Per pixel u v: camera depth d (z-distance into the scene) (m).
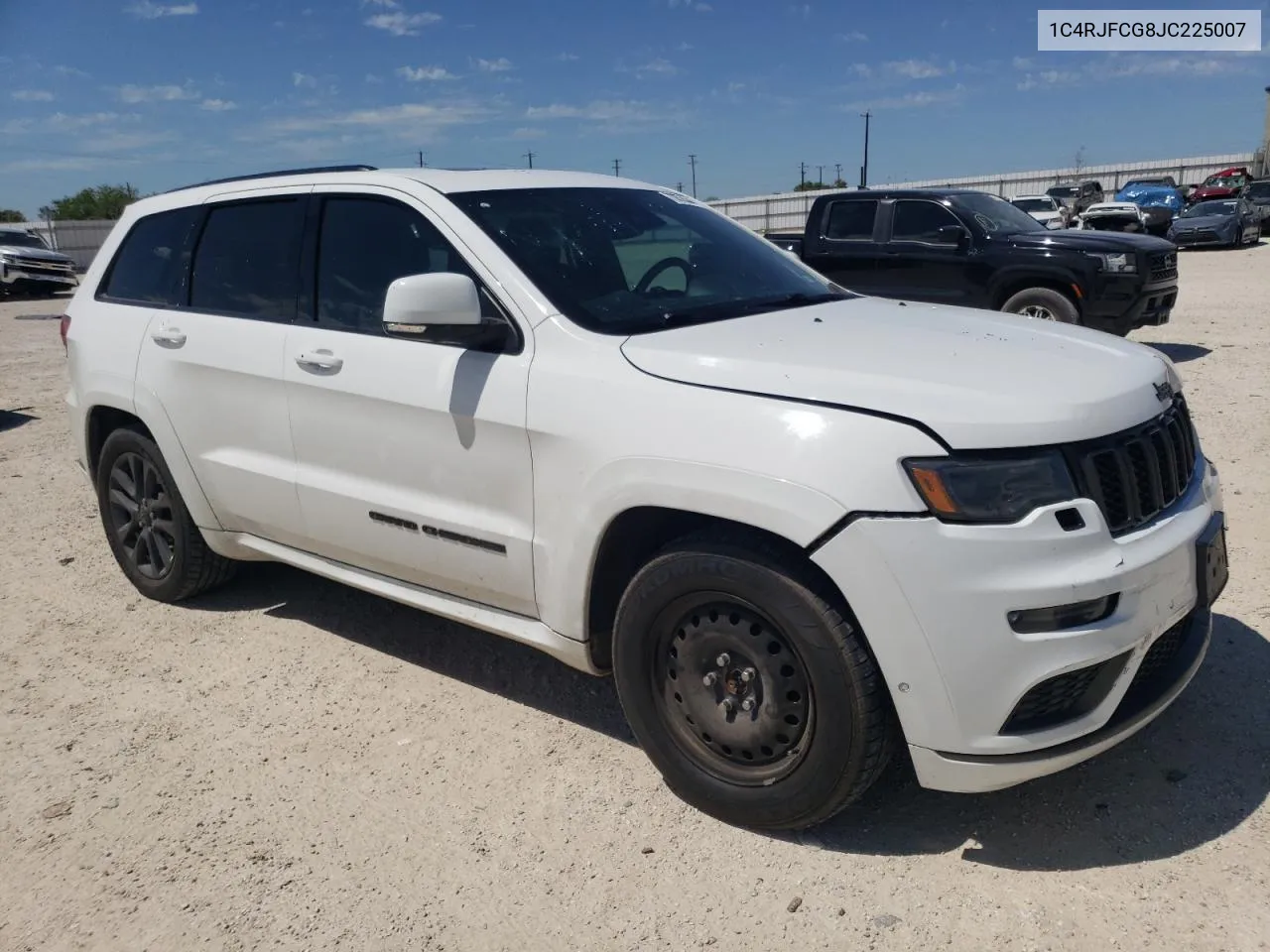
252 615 4.71
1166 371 3.12
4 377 12.07
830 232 11.18
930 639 2.52
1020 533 2.50
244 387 4.00
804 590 2.65
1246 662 3.73
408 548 3.58
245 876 2.90
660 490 2.81
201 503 4.36
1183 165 47.78
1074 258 9.72
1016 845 2.85
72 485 7.15
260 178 4.28
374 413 3.56
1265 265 21.53
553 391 3.09
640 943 2.57
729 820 3.00
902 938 2.53
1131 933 2.49
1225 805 2.95
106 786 3.37
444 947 2.60
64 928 2.73
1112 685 2.66
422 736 3.61
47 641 4.52
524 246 3.44
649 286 3.56
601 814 3.11
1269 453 6.30
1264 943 2.43
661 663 3.05
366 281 3.70
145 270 4.62
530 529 3.20
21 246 25.38
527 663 4.14
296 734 3.66
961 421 2.56
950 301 10.47
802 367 2.79
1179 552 2.75
